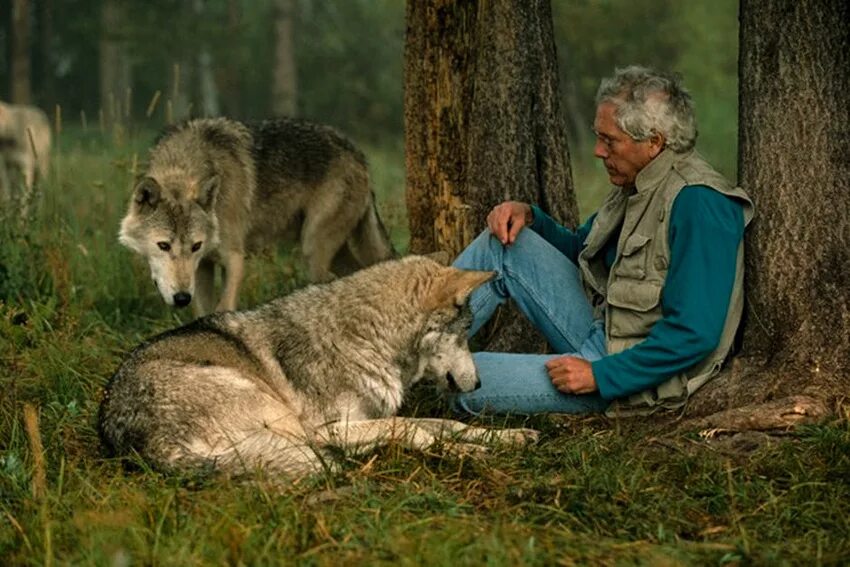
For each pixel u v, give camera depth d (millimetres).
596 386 4801
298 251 8797
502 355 5180
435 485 4312
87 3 33594
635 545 3711
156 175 7684
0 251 7613
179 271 7238
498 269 5316
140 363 4723
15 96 22625
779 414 4754
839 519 3996
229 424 4598
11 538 3777
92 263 8172
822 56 4910
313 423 4906
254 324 5074
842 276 4938
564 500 4141
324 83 32000
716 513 4117
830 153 4914
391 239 9758
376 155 22062
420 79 6363
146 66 33562
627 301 4855
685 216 4652
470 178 6203
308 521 3861
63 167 11539
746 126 5086
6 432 5039
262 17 33000
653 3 24031
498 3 5965
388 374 4988
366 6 33500
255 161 8023
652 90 4684
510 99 6008
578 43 23125
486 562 3537
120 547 3588
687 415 4984
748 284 5074
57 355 6133
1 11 34594
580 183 15867
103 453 4855
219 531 3711
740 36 5176
